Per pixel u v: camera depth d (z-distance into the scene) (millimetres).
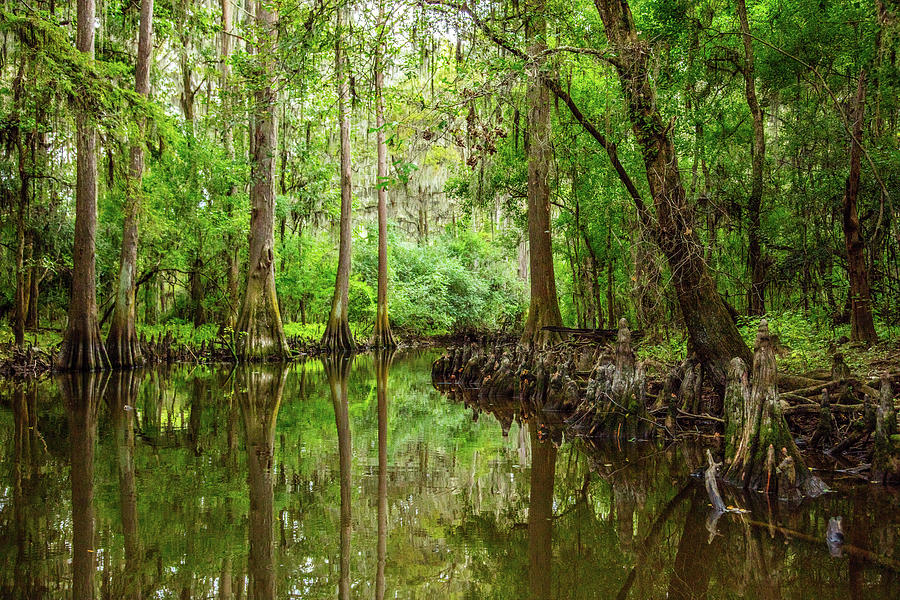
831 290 12492
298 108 26406
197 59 24953
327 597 3516
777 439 5469
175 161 22547
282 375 17312
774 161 13727
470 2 8570
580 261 21547
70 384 13898
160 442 7859
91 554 4094
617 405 8164
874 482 5566
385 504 5340
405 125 7852
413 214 44000
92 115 13781
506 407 11539
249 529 4656
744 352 7754
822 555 3971
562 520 4930
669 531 4582
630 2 14070
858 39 11227
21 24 13414
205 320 26828
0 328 19906
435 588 3660
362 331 35031
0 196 18688
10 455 7020
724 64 13445
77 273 16516
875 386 6961
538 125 11641
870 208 10938
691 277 7902
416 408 11344
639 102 8320
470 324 41875
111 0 21391
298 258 29797
